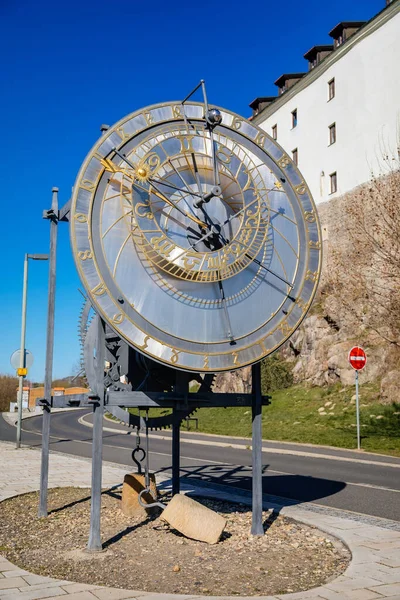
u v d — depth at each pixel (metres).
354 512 9.69
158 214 7.66
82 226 7.05
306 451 19.56
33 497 10.93
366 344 28.47
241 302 7.88
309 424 24.73
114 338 9.27
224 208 8.27
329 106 38.78
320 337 31.61
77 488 11.95
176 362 7.28
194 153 8.00
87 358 7.43
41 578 5.95
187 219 7.87
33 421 41.88
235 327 7.75
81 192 7.12
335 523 8.61
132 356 9.19
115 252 7.18
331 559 6.88
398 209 26.41
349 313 30.45
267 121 45.69
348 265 31.72
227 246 7.91
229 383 35.47
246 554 7.07
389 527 8.45
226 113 8.41
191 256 7.61
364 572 6.20
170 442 24.81
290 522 8.89
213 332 7.59
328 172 38.47
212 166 8.16
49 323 9.53
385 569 6.31
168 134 7.85
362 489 12.38
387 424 22.70
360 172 35.66
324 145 39.06
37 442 24.94
